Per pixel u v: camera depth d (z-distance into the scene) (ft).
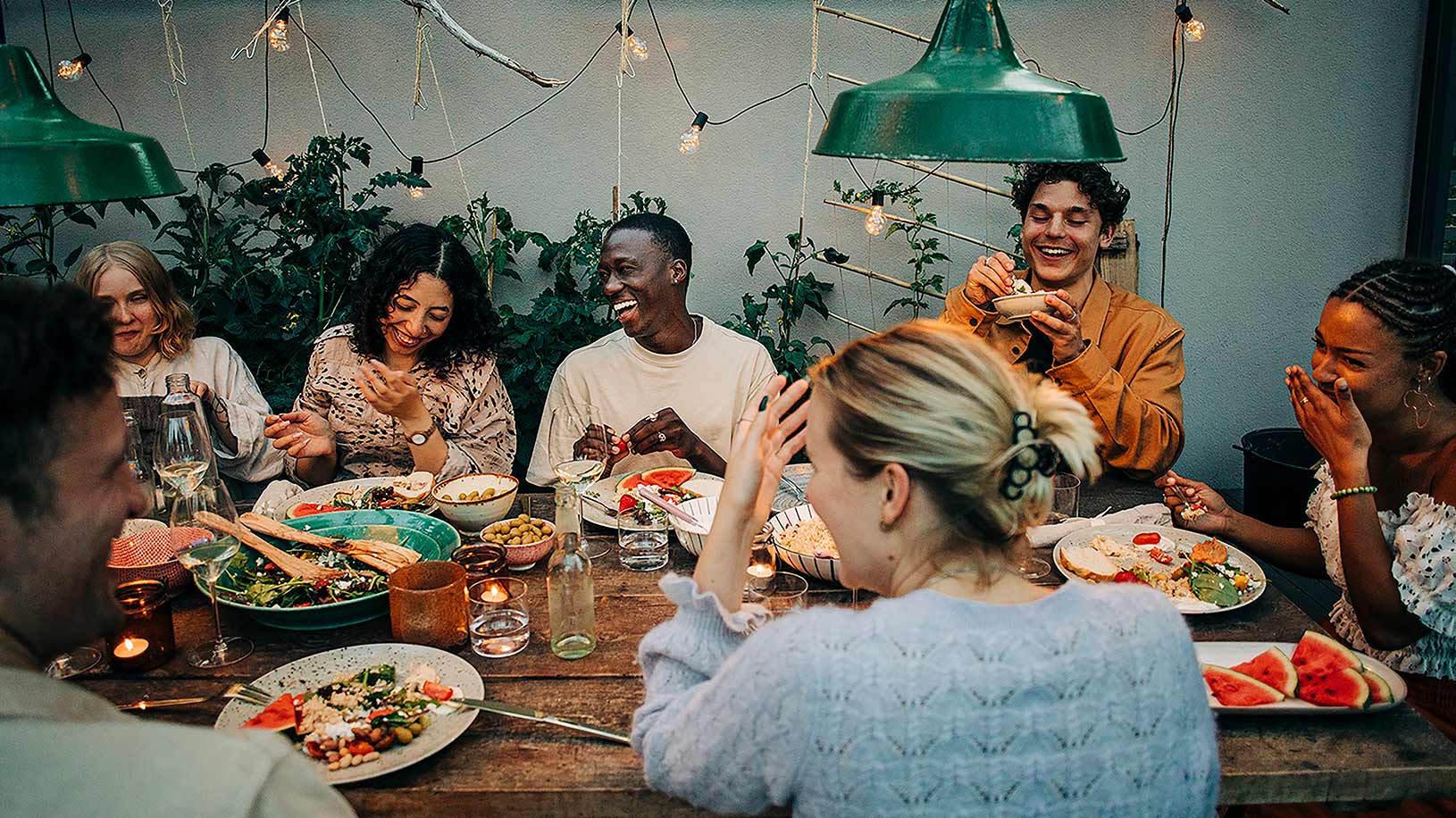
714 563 4.12
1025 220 9.06
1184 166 11.93
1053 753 2.88
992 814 2.86
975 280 8.43
